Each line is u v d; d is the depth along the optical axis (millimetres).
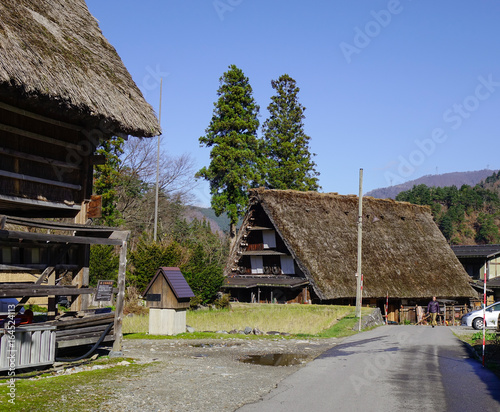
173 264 31516
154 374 10375
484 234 127750
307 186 58469
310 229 39188
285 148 58812
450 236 124188
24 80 9820
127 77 13852
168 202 53750
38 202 11992
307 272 35875
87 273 13094
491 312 26609
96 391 8570
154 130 12891
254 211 42156
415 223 48438
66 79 10992
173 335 18172
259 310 31422
